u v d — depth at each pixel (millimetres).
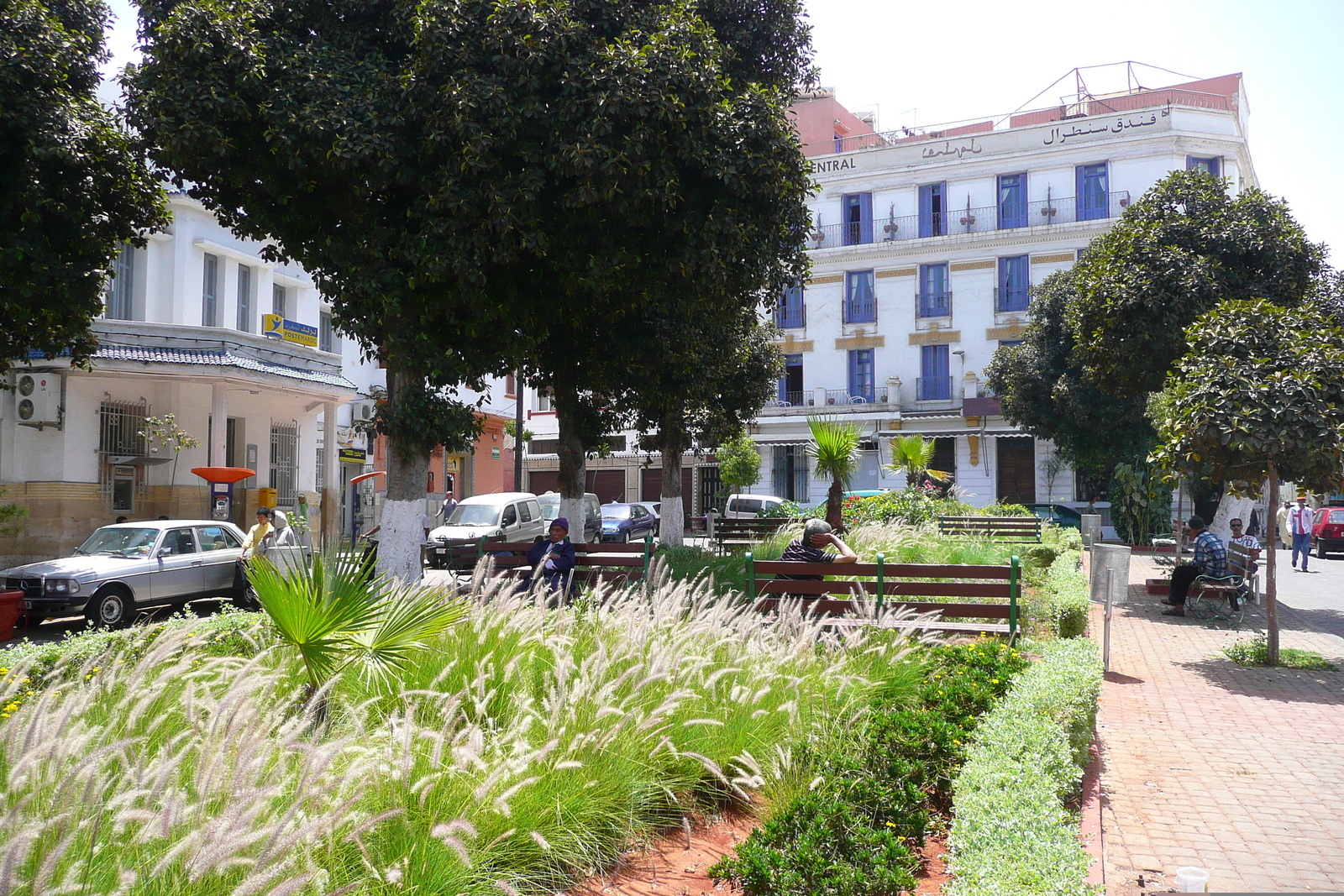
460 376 11039
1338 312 14672
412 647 4801
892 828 4281
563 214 10172
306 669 4770
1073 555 15461
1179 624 13164
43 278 10297
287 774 3270
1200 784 5914
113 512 19688
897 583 9117
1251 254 15219
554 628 5910
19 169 10180
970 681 6270
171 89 9227
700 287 10914
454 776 3814
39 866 2658
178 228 20828
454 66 9625
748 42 12336
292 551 4719
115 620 12555
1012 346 33594
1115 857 4703
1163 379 15664
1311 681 9180
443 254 9797
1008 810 3695
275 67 9523
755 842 3750
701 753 4891
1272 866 4586
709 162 10062
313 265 11047
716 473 41562
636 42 10094
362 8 10234
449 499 29203
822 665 6281
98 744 3207
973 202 37625
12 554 18406
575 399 15109
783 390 40625
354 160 9273
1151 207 16234
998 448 37000
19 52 10055
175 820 2799
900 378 38500
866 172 39312
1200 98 36844
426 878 3348
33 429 18562
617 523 28297
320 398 23469
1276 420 9516
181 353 19359
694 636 5902
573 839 3996
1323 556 27797
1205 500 32438
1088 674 6344
